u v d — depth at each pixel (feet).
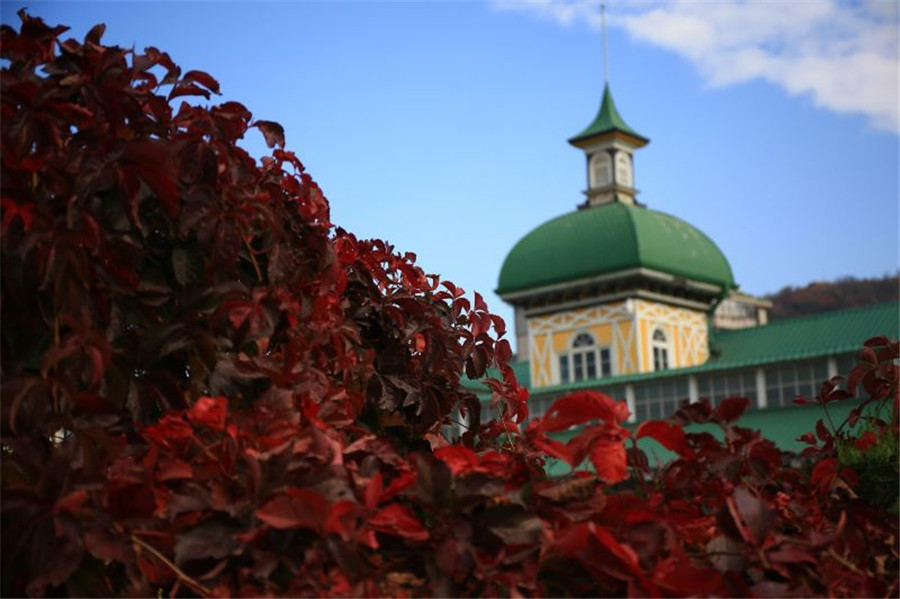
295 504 5.25
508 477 5.92
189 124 6.97
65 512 5.16
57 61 6.47
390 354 8.54
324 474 5.57
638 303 138.92
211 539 5.38
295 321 6.86
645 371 137.80
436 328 8.79
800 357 112.57
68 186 5.89
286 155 7.74
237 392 6.52
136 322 6.40
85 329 5.51
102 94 6.35
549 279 143.54
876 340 8.63
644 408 123.24
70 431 5.93
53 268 5.66
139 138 6.01
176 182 6.23
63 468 5.25
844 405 107.96
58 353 5.43
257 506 5.47
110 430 6.06
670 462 7.07
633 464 6.75
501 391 9.36
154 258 6.64
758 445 6.76
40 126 6.02
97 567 5.43
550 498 5.82
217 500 5.49
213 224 6.40
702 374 118.83
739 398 6.81
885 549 6.84
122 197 5.99
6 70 5.97
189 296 6.41
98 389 6.06
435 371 8.82
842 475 7.13
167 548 5.58
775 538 5.91
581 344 142.82
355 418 7.77
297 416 6.28
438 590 5.34
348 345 7.71
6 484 5.74
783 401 114.83
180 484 5.94
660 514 6.09
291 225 7.41
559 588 5.59
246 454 5.63
